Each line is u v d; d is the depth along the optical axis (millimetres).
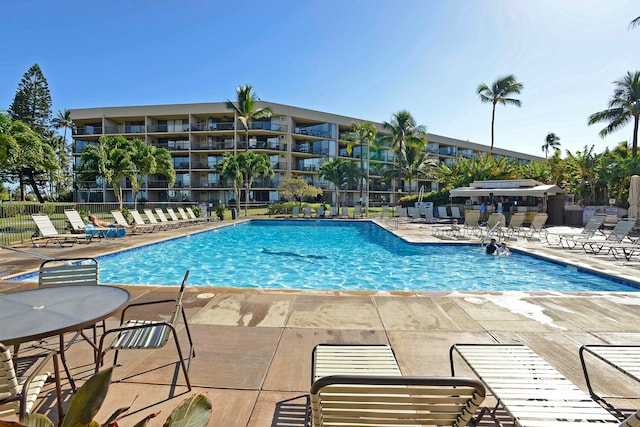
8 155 16109
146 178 38719
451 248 12039
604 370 3002
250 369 3010
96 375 1254
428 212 22094
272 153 40094
